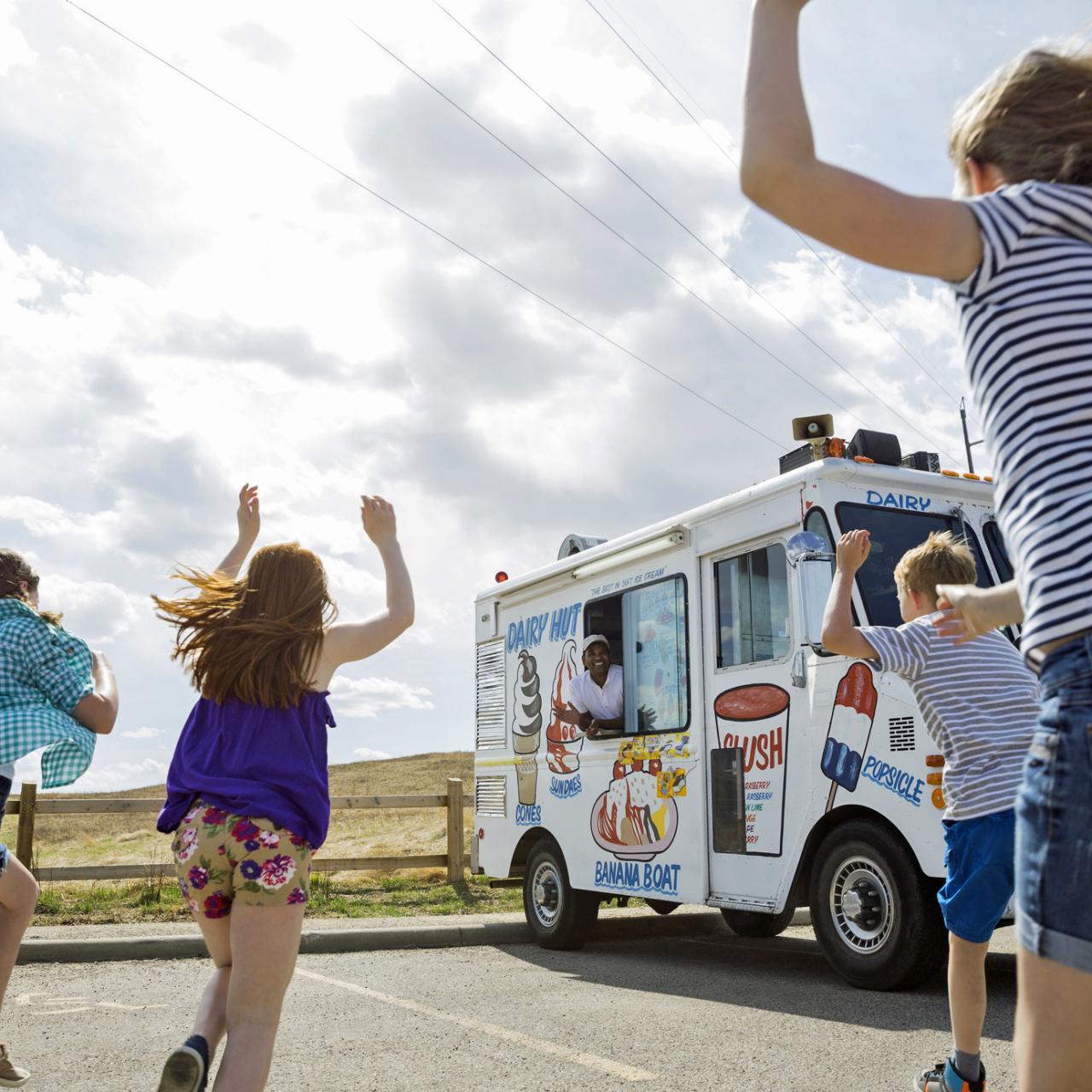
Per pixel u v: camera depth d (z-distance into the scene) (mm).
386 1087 4480
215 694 3113
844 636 3562
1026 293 1643
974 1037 3477
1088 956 1530
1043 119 1790
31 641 3959
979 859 3453
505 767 9820
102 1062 4961
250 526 3936
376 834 19062
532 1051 5070
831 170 1605
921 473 7109
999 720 3533
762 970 7539
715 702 7473
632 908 11289
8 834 14547
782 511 7059
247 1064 2803
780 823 6848
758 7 1709
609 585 8688
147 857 16562
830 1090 4328
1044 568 1585
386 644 3293
